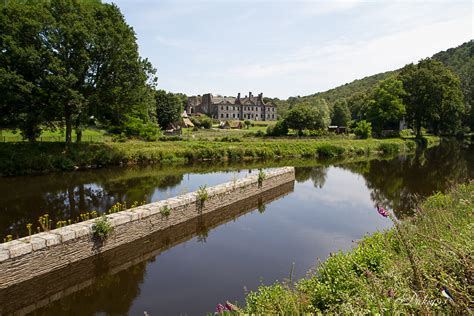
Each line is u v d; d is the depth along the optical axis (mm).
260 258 9281
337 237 11000
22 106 20641
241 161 30719
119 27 22859
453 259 3963
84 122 24875
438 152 39344
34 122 21438
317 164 30031
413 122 54125
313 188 19594
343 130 57969
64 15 21156
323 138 43438
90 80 22609
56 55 20688
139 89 24031
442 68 53438
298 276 8031
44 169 21219
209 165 27344
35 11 20391
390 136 49812
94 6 23609
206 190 13508
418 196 16000
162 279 8094
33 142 23438
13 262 7391
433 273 4070
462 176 22531
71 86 21203
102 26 22109
